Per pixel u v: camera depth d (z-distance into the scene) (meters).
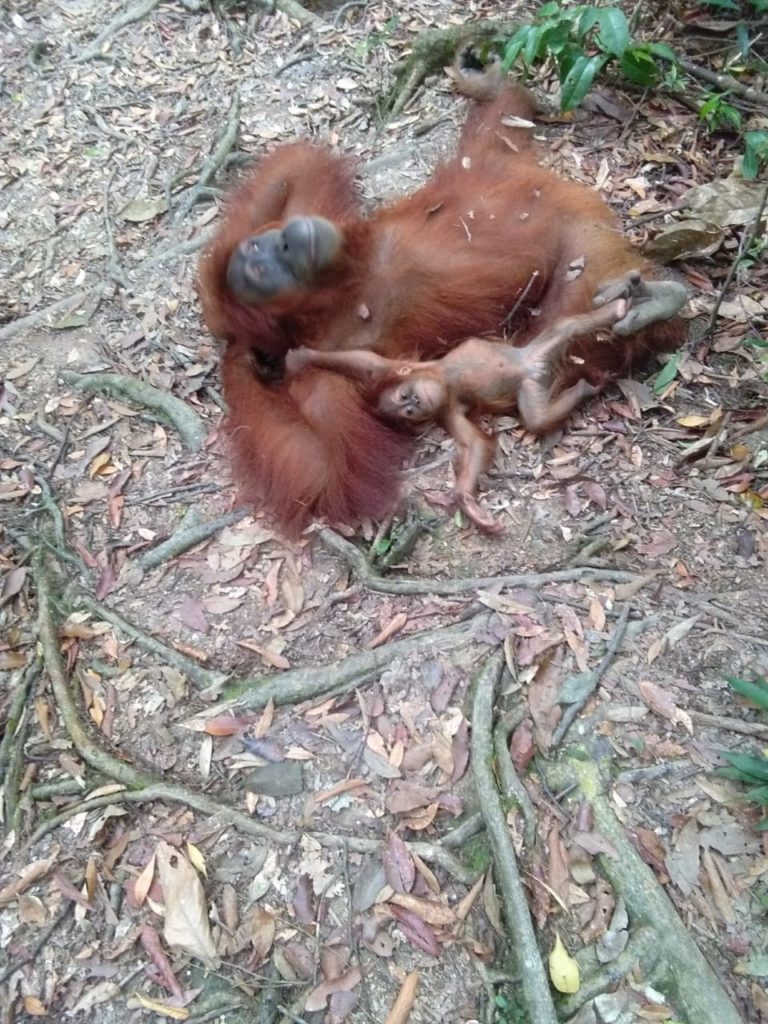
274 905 1.08
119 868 1.12
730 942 1.00
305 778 1.17
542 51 2.00
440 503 1.43
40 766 1.23
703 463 1.41
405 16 2.32
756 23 2.07
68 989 1.05
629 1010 0.97
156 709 1.27
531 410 1.43
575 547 1.34
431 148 2.03
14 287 1.93
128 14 2.45
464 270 1.49
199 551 1.44
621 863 1.05
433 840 1.11
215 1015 1.01
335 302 1.49
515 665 1.21
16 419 1.68
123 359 1.75
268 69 2.30
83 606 1.39
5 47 2.44
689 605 1.25
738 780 1.09
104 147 2.19
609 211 1.62
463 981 1.02
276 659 1.29
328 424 1.42
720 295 1.52
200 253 1.78
